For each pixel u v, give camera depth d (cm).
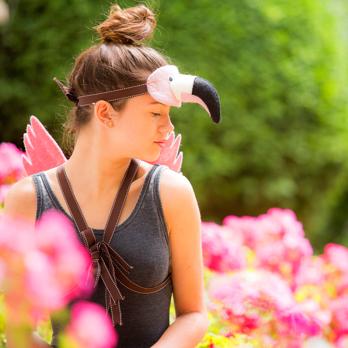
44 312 298
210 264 648
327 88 1234
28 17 1079
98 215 376
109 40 382
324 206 1406
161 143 375
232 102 1145
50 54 1064
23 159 435
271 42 1180
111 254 368
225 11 1146
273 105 1176
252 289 532
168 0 1114
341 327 626
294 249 672
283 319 529
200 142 1126
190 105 1117
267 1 1189
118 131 371
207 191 1158
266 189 1197
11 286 289
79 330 286
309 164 1237
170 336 376
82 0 1067
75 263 299
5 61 1080
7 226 296
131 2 1024
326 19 1280
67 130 421
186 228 379
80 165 383
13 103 1076
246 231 741
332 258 691
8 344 346
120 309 371
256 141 1170
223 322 537
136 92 367
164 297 383
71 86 389
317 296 659
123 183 377
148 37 386
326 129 1241
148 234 371
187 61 1109
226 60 1141
